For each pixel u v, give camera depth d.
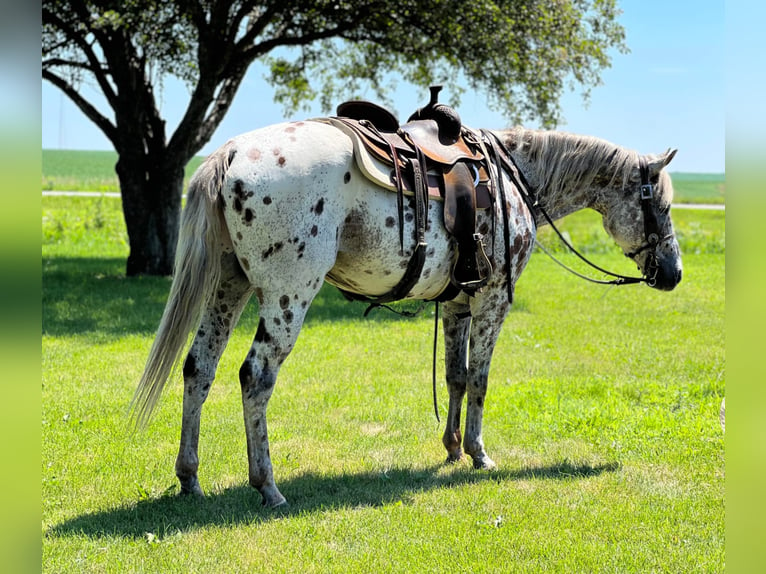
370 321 9.48
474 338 4.28
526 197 4.36
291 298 3.46
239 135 3.56
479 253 3.91
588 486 4.05
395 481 4.11
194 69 13.25
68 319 8.96
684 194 59.50
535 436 4.99
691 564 3.12
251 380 3.46
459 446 4.48
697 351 7.97
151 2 10.84
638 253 4.72
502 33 11.89
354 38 13.16
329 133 3.56
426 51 13.17
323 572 3.00
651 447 4.71
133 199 13.27
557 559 3.16
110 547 3.15
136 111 12.91
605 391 6.14
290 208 3.37
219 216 3.44
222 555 3.11
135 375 6.43
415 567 3.06
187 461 3.70
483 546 3.26
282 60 15.28
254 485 3.62
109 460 4.32
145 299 10.58
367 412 5.48
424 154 3.77
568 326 9.43
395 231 3.64
